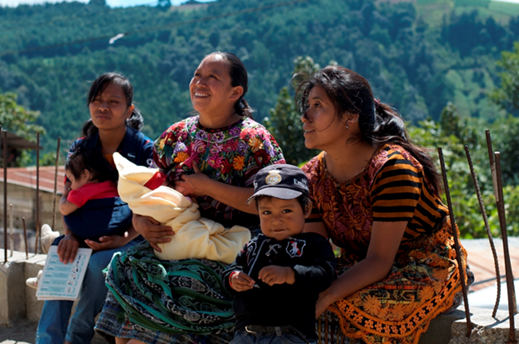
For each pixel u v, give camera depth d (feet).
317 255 8.17
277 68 400.26
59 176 60.64
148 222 9.82
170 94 347.97
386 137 9.47
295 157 62.44
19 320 14.14
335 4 483.51
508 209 38.24
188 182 10.28
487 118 322.96
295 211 8.38
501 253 19.67
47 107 318.04
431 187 9.52
